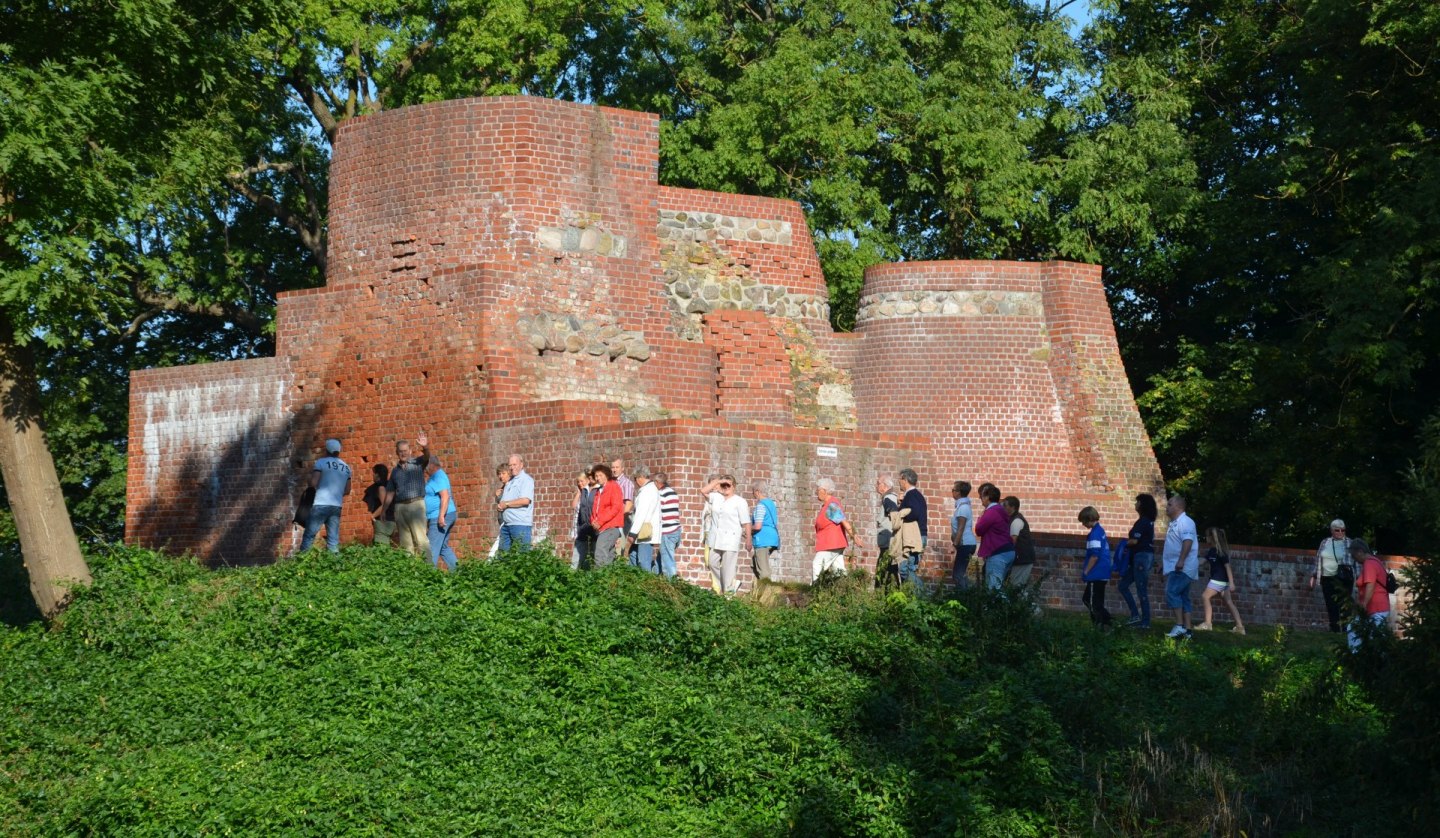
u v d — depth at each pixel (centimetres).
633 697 1859
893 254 4072
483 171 3006
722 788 1719
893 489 2744
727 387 3192
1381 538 3853
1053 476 3344
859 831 1644
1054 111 4397
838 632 2011
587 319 3020
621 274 3067
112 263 2147
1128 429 3394
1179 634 2327
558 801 1658
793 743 1755
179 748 1741
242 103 3334
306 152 4353
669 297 3200
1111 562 2605
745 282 3303
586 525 2405
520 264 2967
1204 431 3991
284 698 1830
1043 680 1966
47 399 4188
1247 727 1947
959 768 1727
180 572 2184
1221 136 4259
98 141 2108
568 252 3016
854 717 1859
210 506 3284
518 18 4000
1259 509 3759
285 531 3175
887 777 1702
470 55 4069
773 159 4053
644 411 3056
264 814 1560
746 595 2291
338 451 2548
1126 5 4494
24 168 1941
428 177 3050
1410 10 3484
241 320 4472
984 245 4262
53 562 2073
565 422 2741
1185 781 1809
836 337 3419
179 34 2111
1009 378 3369
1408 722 1716
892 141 4269
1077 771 1794
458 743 1742
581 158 3050
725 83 4388
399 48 4262
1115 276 4381
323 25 4069
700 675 1961
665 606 2069
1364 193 3862
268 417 3216
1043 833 1673
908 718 1861
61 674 1928
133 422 3422
